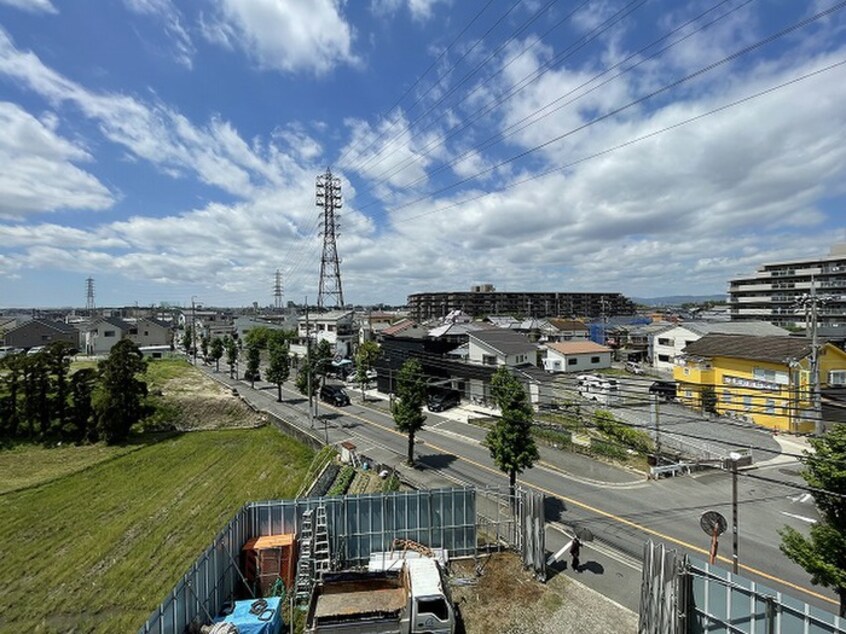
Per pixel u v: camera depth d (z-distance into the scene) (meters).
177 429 36.53
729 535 16.81
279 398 44.19
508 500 19.00
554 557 15.48
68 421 33.84
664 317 87.50
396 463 25.88
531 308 133.00
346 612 12.20
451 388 39.31
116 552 17.98
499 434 19.45
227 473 26.84
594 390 18.38
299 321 81.69
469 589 14.10
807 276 74.00
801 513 18.45
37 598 15.05
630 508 19.25
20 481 26.03
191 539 19.02
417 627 11.59
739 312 82.75
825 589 13.51
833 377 28.77
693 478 22.33
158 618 10.11
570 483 22.14
